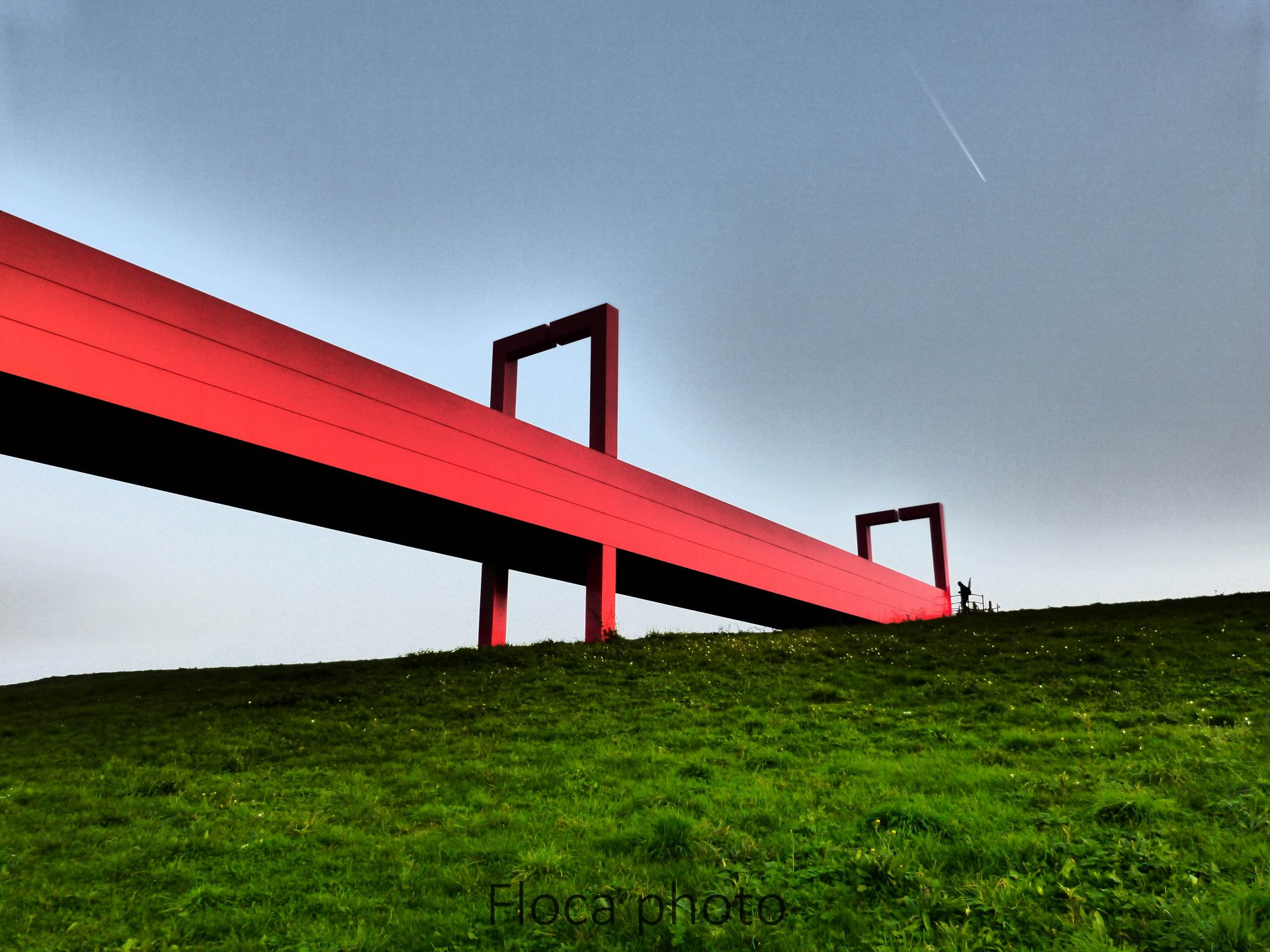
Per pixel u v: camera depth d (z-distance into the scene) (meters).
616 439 37.12
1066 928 6.74
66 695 26.44
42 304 20.34
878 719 16.50
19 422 22.27
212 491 28.11
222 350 23.53
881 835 9.12
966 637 25.58
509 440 31.45
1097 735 13.88
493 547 35.94
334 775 14.51
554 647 28.62
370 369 27.17
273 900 8.88
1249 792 9.76
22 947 7.88
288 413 24.73
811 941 6.96
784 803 10.86
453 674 24.41
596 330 38.25
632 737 16.22
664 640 29.08
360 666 27.91
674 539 38.31
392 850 10.23
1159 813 9.31
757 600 46.69
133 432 22.94
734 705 18.88
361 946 7.52
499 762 14.85
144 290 22.22
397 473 27.34
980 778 11.35
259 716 20.33
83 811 12.77
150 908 8.77
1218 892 7.11
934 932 6.94
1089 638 23.38
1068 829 8.86
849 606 50.66
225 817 12.07
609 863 9.04
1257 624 22.81
